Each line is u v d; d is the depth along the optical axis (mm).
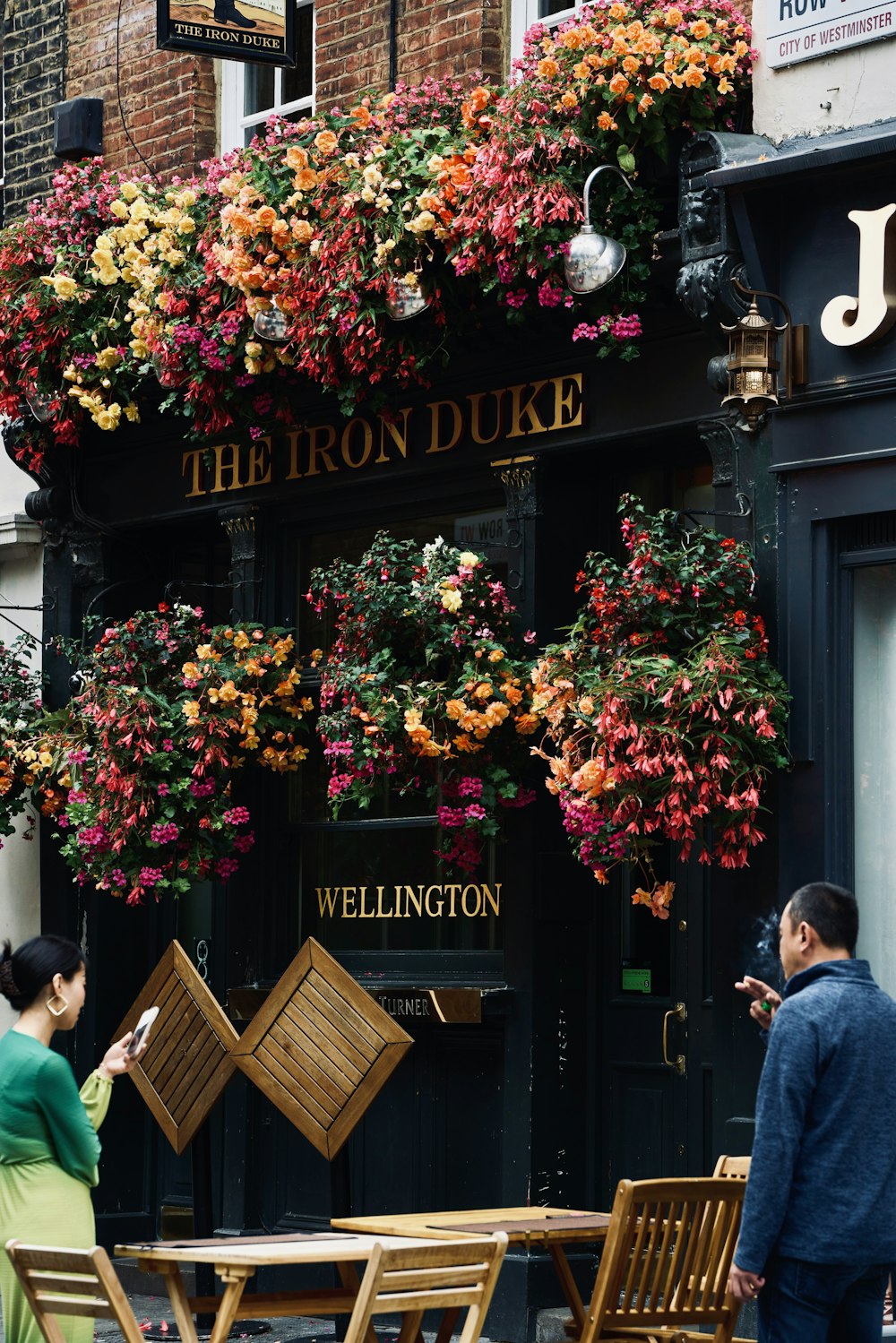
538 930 8648
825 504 7508
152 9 10977
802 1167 4906
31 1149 5754
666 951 8586
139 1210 10727
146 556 10977
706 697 7164
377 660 8438
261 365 9234
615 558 8812
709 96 7914
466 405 9023
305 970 7973
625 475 8859
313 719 9734
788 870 7480
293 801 9945
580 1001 8758
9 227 10633
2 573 11484
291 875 9961
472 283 8570
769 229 7617
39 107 11688
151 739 9383
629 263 7977
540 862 8656
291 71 10516
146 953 10859
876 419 7371
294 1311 6680
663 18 8000
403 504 9438
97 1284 5090
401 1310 5000
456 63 9422
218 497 10195
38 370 10391
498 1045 8875
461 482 9156
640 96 7883
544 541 8742
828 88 7680
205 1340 8586
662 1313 5711
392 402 9273
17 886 11148
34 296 10242
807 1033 4898
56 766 9836
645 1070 8594
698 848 8445
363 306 8625
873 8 7527
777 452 7637
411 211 8414
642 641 7480
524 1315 8359
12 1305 5688
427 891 9352
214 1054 8195
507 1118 8641
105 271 9828
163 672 9750
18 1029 5883
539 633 8680
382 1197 9305
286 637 9703
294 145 8852
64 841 10680
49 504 10891
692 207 7730
